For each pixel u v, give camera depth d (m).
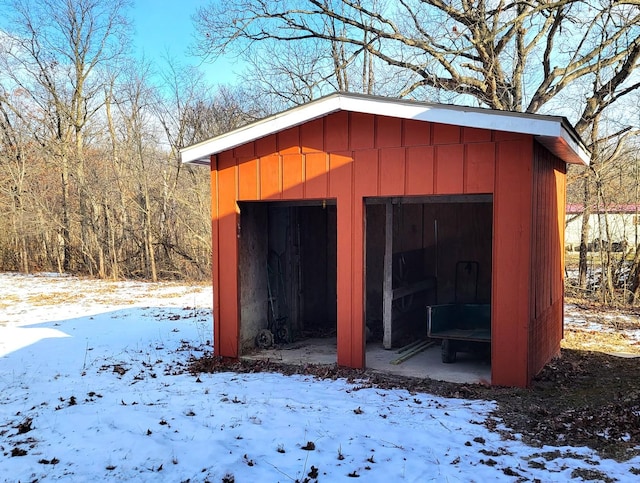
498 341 5.68
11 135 24.47
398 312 8.55
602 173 14.56
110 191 21.44
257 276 7.85
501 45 14.93
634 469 3.65
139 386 5.99
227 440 4.14
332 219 10.27
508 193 5.52
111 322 10.91
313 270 9.95
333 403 5.20
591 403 5.18
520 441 4.23
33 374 6.57
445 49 15.21
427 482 3.47
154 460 3.76
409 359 7.21
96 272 22.28
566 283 14.84
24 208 23.61
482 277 9.31
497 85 15.55
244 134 6.67
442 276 9.62
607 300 13.29
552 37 15.15
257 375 6.51
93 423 4.57
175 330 9.95
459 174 5.74
